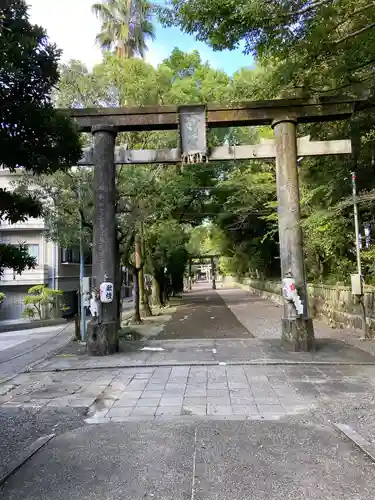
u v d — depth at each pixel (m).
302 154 9.27
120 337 10.91
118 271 11.01
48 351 10.29
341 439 4.12
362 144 9.80
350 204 9.49
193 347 9.34
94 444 4.17
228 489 3.20
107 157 9.31
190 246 30.70
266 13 6.60
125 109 9.39
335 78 8.32
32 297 19.98
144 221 14.05
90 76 10.77
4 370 8.10
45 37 3.09
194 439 4.20
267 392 5.79
